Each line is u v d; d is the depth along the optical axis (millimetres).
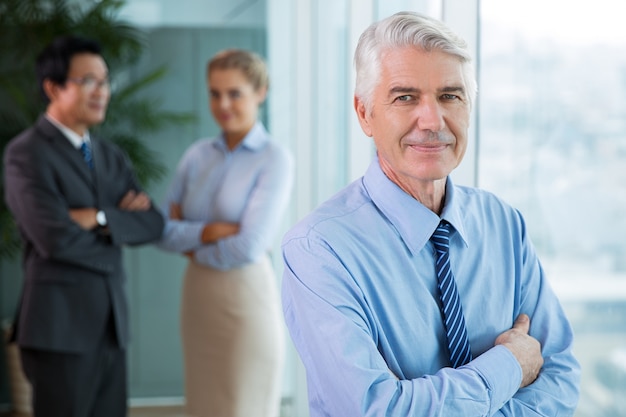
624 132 1348
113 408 3033
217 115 3166
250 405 3111
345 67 3088
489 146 1897
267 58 4555
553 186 1621
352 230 1373
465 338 1356
